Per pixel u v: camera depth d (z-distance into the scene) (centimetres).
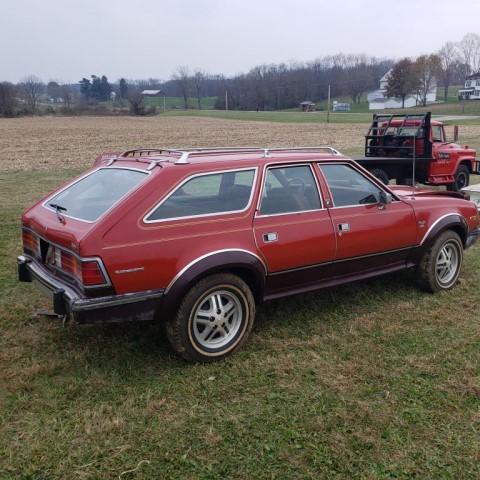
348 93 11556
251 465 290
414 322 480
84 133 4512
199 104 13188
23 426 323
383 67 12031
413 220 521
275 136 3994
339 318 489
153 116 9256
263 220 420
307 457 296
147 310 369
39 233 414
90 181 440
